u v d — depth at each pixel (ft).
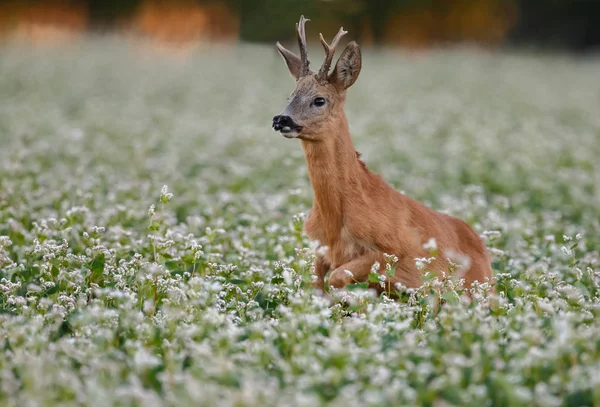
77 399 21.03
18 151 58.34
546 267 34.63
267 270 35.35
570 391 21.95
